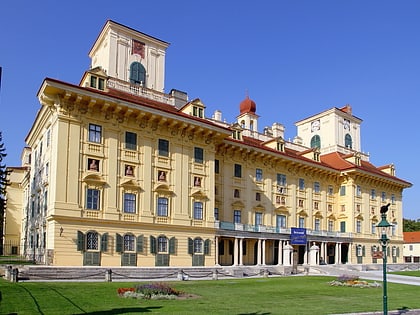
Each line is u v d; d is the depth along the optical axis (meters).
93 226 38.50
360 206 70.00
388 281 41.62
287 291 29.34
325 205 67.50
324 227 66.69
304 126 82.50
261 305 21.67
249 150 55.22
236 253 50.56
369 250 70.25
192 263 44.78
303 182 64.31
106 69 49.28
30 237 49.12
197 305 20.61
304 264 57.81
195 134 47.44
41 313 16.88
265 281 36.62
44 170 43.19
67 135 38.25
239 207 54.56
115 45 49.72
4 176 63.09
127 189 41.25
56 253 35.97
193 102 48.31
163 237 42.97
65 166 37.69
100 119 40.53
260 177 58.03
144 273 36.34
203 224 46.69
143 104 42.00
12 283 26.69
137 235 41.09
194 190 46.47
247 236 51.91
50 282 28.52
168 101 50.94
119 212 40.25
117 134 41.47
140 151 42.91
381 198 75.19
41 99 38.91
